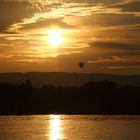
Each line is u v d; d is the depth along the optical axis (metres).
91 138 172.00
